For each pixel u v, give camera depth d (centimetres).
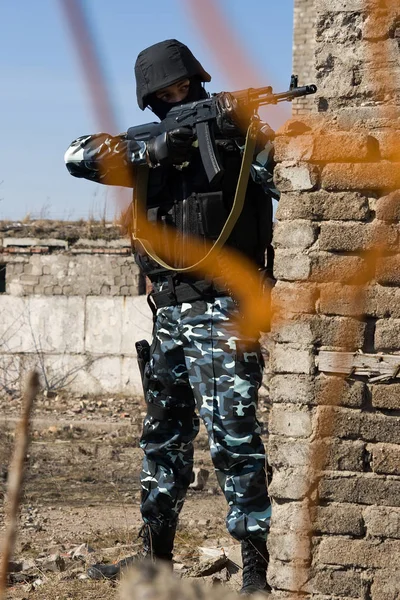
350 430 314
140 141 357
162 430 376
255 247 352
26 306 1520
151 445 380
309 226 321
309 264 320
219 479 347
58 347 1509
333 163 318
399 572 307
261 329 344
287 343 322
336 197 318
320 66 340
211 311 344
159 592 200
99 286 1499
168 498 378
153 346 370
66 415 1290
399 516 307
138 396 1475
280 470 322
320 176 320
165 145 344
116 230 1495
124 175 359
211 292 345
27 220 1559
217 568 411
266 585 341
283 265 325
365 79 334
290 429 321
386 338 311
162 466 379
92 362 1495
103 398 1469
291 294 323
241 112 326
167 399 371
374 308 313
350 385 314
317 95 340
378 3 330
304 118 339
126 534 550
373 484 311
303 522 317
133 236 366
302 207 322
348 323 315
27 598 380
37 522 601
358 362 313
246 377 341
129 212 369
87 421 1212
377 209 313
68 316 1508
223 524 592
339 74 337
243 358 341
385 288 312
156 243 357
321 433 315
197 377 346
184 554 480
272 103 328
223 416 340
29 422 100
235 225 346
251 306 344
